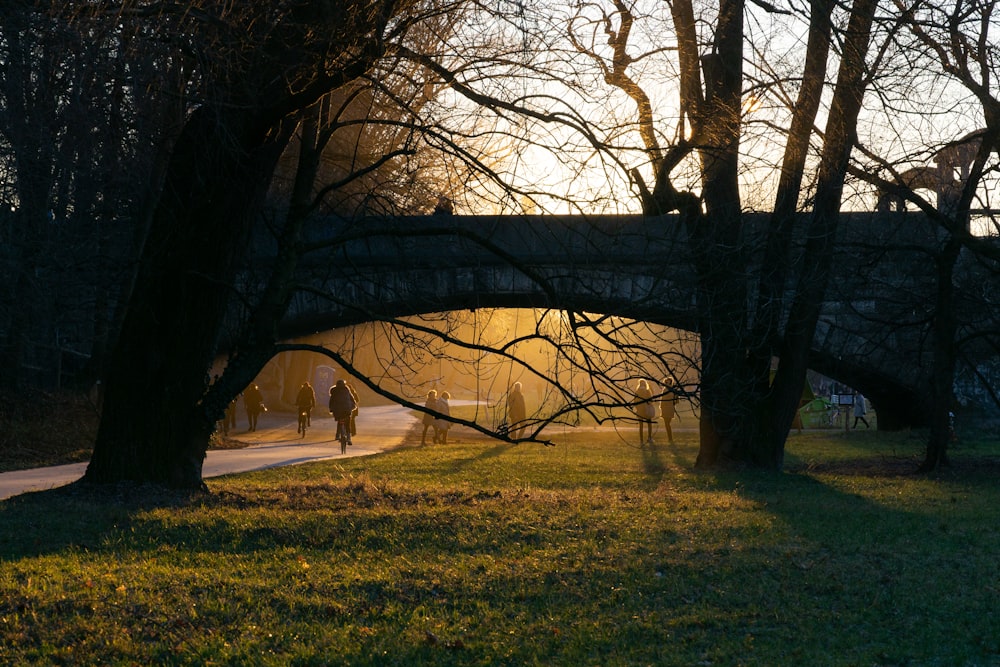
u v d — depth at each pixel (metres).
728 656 6.97
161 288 14.35
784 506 14.89
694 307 12.79
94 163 12.61
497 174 12.16
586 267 12.29
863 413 45.12
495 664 6.76
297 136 15.84
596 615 8.08
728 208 16.05
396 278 15.85
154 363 14.47
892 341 32.84
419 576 9.15
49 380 29.67
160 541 10.59
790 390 22.53
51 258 17.38
